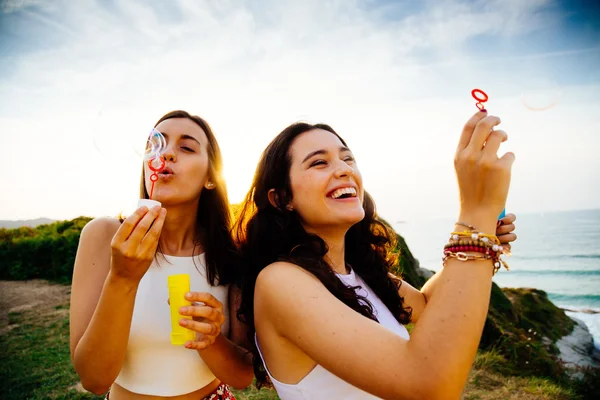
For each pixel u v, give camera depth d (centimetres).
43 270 1028
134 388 156
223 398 175
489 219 105
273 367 128
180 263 167
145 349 156
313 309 108
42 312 727
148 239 116
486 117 111
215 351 152
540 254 3922
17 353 542
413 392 92
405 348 96
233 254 171
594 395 487
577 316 1838
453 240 104
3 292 874
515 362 529
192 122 171
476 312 95
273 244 151
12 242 1047
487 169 106
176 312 138
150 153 155
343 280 148
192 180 161
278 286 117
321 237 152
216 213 178
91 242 153
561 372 534
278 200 154
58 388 442
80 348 125
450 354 90
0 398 421
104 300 120
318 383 122
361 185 155
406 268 715
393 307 166
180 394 158
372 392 98
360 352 98
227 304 175
